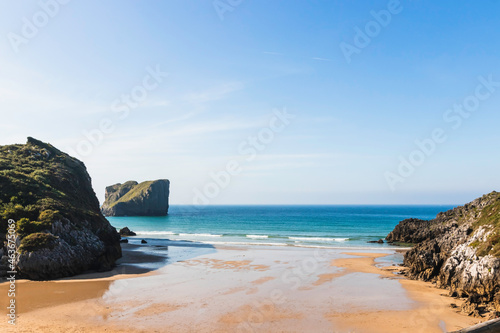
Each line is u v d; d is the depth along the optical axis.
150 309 24.80
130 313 23.91
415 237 69.56
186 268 39.88
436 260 34.50
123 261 44.88
